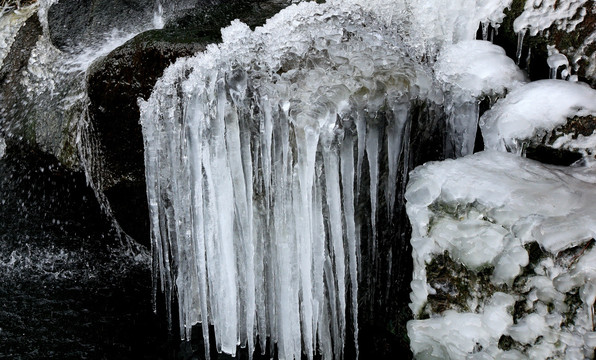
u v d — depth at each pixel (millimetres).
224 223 3137
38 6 5703
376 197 3000
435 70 3186
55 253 4430
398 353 3098
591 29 2939
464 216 2545
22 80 5207
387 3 3533
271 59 3078
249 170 3057
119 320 3689
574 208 2330
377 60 3035
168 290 3650
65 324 3650
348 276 3141
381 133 2939
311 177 2877
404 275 3137
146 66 3578
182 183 3305
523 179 2525
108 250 4375
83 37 5219
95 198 4316
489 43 3191
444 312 2641
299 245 2979
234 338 3256
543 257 2312
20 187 4785
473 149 3121
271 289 3174
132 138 3693
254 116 2984
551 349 2301
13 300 3912
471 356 2527
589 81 2969
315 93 2879
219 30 3832
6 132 5027
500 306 2436
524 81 3061
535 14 3084
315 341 3148
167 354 3365
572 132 2730
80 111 4715
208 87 3070
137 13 5129
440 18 3348
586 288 2195
